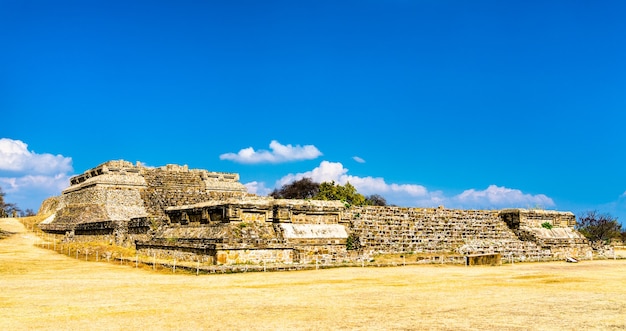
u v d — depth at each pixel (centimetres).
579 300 2430
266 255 4103
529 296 2567
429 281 3216
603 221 9175
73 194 9862
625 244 9212
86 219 8006
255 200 4447
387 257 4609
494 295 2600
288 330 1753
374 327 1792
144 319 1962
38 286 2952
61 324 1877
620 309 2170
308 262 4216
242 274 3575
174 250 4444
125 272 3759
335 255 4453
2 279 3319
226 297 2517
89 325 1855
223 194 9881
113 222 5947
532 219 6069
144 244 4950
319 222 4684
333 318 1964
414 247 4947
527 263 4984
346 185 9931
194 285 2980
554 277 3516
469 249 5162
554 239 5881
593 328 1778
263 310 2147
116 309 2181
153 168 10125
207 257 3978
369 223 4962
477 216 5862
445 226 5438
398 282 3152
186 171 10412
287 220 4469
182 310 2152
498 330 1742
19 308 2209
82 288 2859
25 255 5138
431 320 1919
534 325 1827
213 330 1761
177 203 8875
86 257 4834
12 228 8431
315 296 2552
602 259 5878
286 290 2772
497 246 5425
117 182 9075
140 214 8469
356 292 2702
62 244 6191
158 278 3356
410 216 5338
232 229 4191
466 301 2392
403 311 2117
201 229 4503
